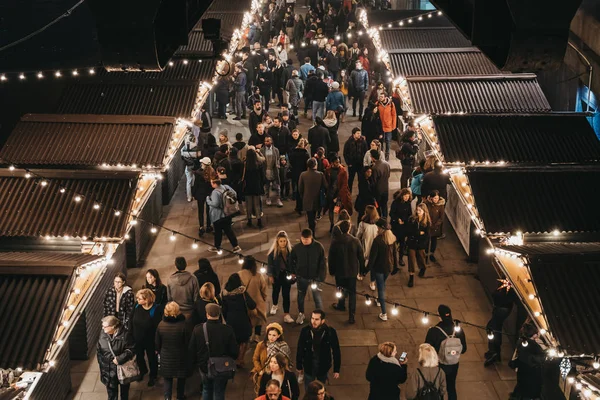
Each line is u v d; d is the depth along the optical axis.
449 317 10.02
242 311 10.81
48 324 9.08
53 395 9.98
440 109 16.55
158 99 16.27
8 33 17.69
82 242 11.84
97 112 15.97
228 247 15.01
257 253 14.73
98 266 10.68
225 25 21.69
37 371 8.70
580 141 14.76
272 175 16.39
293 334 12.08
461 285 13.60
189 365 10.18
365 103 24.86
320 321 9.68
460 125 15.02
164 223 16.09
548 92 18.38
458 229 15.16
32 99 17.73
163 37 4.31
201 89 16.92
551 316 9.24
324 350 9.79
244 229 15.82
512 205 12.26
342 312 12.72
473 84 16.94
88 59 18.08
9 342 8.90
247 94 23.64
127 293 10.97
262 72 23.06
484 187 12.48
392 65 18.56
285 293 12.22
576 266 9.71
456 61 18.61
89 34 18.19
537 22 3.83
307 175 14.84
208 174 15.03
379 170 15.18
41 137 14.61
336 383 10.88
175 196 17.48
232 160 16.05
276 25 32.50
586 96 16.58
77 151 14.33
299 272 11.80
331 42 25.33
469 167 12.80
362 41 28.75
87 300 9.98
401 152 16.69
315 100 21.61
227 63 13.06
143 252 14.73
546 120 15.09
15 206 12.08
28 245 11.88
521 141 14.73
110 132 14.72
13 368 8.66
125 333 10.28
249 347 11.66
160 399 10.60
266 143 16.23
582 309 9.31
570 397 9.19
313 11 33.56
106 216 12.02
